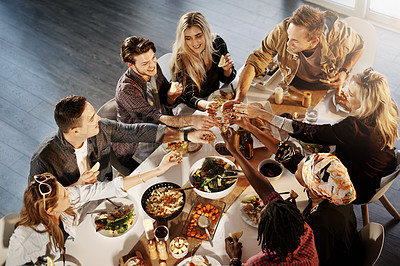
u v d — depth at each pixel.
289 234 1.46
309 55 2.46
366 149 2.13
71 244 1.87
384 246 2.63
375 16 4.50
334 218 1.70
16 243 1.73
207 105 2.56
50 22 4.88
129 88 2.52
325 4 4.78
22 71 4.29
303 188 2.02
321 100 2.49
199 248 1.81
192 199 2.02
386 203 2.70
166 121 2.47
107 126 2.31
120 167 2.64
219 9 4.87
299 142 2.27
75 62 4.34
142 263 1.73
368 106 2.00
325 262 1.70
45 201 1.67
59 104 1.97
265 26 4.58
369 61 2.58
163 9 4.94
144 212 1.95
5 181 3.31
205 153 2.25
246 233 1.85
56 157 2.08
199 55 2.73
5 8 5.14
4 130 3.71
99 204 2.01
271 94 2.58
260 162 2.12
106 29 4.72
